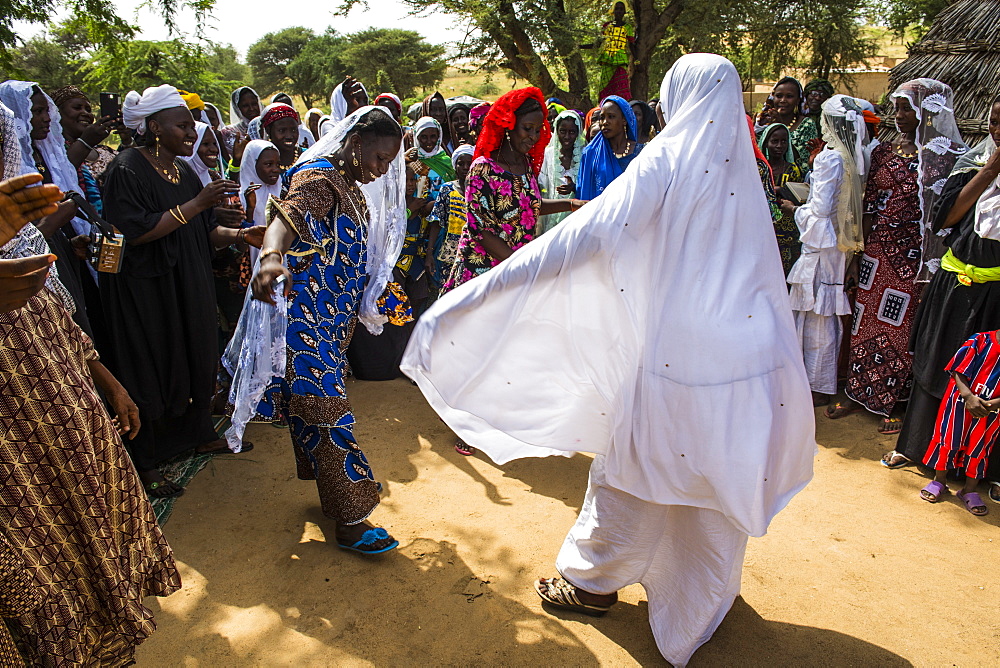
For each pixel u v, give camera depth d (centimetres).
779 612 303
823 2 1664
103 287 380
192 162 543
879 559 339
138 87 1465
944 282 400
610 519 267
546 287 249
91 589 218
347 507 333
